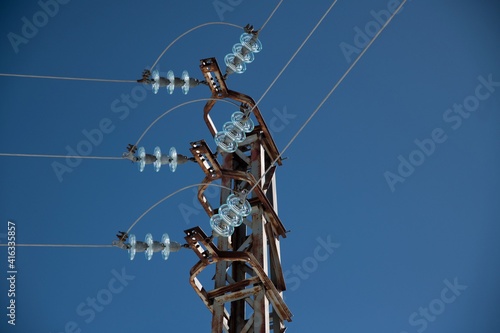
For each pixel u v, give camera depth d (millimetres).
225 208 11531
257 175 13203
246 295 11789
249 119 12562
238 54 13062
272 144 13961
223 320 11836
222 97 13281
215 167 12656
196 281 11891
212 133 13695
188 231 11578
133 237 11773
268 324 11422
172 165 12789
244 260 11641
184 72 13422
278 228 13094
